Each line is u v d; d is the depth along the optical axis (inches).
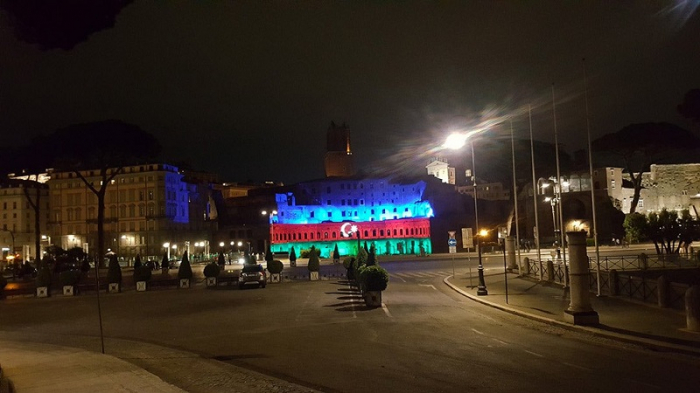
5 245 4335.6
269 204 4517.7
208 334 748.6
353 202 4709.6
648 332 609.9
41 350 671.1
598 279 981.2
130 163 4200.3
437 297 1101.7
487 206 4188.0
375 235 4128.9
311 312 927.7
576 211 3545.8
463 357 525.0
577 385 413.4
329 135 5270.7
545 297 991.6
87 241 4232.3
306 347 609.9
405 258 2955.2
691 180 3585.1
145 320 947.3
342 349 588.1
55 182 4389.8
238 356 577.0
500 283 1300.4
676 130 2947.8
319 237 4254.4
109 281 1627.7
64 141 2925.7
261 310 995.9
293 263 2694.4
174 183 4266.7
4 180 4672.7
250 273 1512.1
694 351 511.8
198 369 516.4
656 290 839.1
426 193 4313.5
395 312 882.1
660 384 411.2
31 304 1390.3
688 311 613.6
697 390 393.4
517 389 406.3
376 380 446.9
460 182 5103.3
